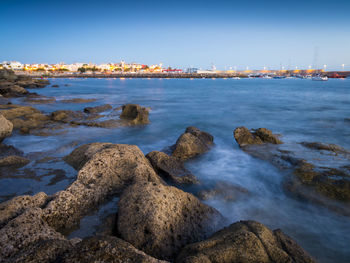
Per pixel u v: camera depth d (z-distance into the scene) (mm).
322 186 6930
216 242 3941
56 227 4828
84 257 2990
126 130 15180
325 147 10297
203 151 10227
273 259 3859
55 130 14031
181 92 51062
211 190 7117
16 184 7160
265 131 11688
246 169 9062
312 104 30859
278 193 7320
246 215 6164
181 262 3527
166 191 5004
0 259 3484
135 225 4387
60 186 7086
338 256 4840
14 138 12352
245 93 48938
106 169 6270
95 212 5430
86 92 48719
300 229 5633
